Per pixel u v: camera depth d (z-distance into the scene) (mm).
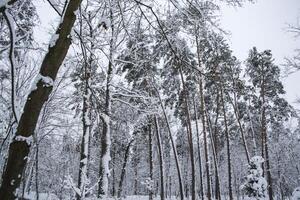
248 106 34875
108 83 10641
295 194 14656
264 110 31750
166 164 49375
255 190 15977
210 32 6035
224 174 46250
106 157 10984
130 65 11359
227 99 32719
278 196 37875
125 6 6602
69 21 4219
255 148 31188
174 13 6191
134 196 40531
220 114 35156
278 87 31750
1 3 3396
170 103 23766
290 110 32469
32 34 6098
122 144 27500
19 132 3578
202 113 25766
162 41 6566
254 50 32875
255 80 32438
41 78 3848
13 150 3510
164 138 38812
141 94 12680
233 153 45625
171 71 15508
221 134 40906
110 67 10172
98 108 7648
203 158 50250
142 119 18500
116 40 9609
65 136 17109
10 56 3539
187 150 47594
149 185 25891
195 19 5770
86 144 10516
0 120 8227
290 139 37094
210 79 6113
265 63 32188
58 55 4023
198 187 52625
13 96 3611
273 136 38156
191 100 29125
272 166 36562
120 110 14469
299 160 36094
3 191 3344
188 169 48688
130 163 46000
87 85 6129
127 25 6797
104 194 10500
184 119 30094
